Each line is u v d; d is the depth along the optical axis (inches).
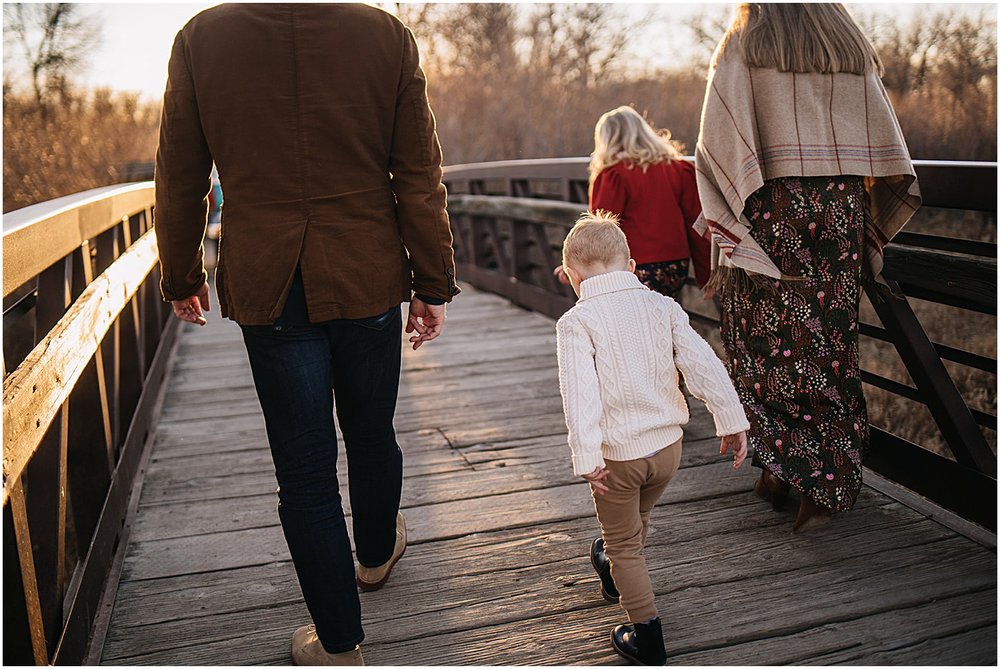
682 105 641.0
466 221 316.5
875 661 75.6
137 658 79.4
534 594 88.9
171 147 64.7
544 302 238.8
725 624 82.0
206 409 161.8
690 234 126.2
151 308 180.2
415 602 87.7
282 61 62.5
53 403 66.3
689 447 128.8
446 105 666.2
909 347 100.6
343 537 70.6
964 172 91.0
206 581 93.7
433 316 74.0
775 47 90.7
